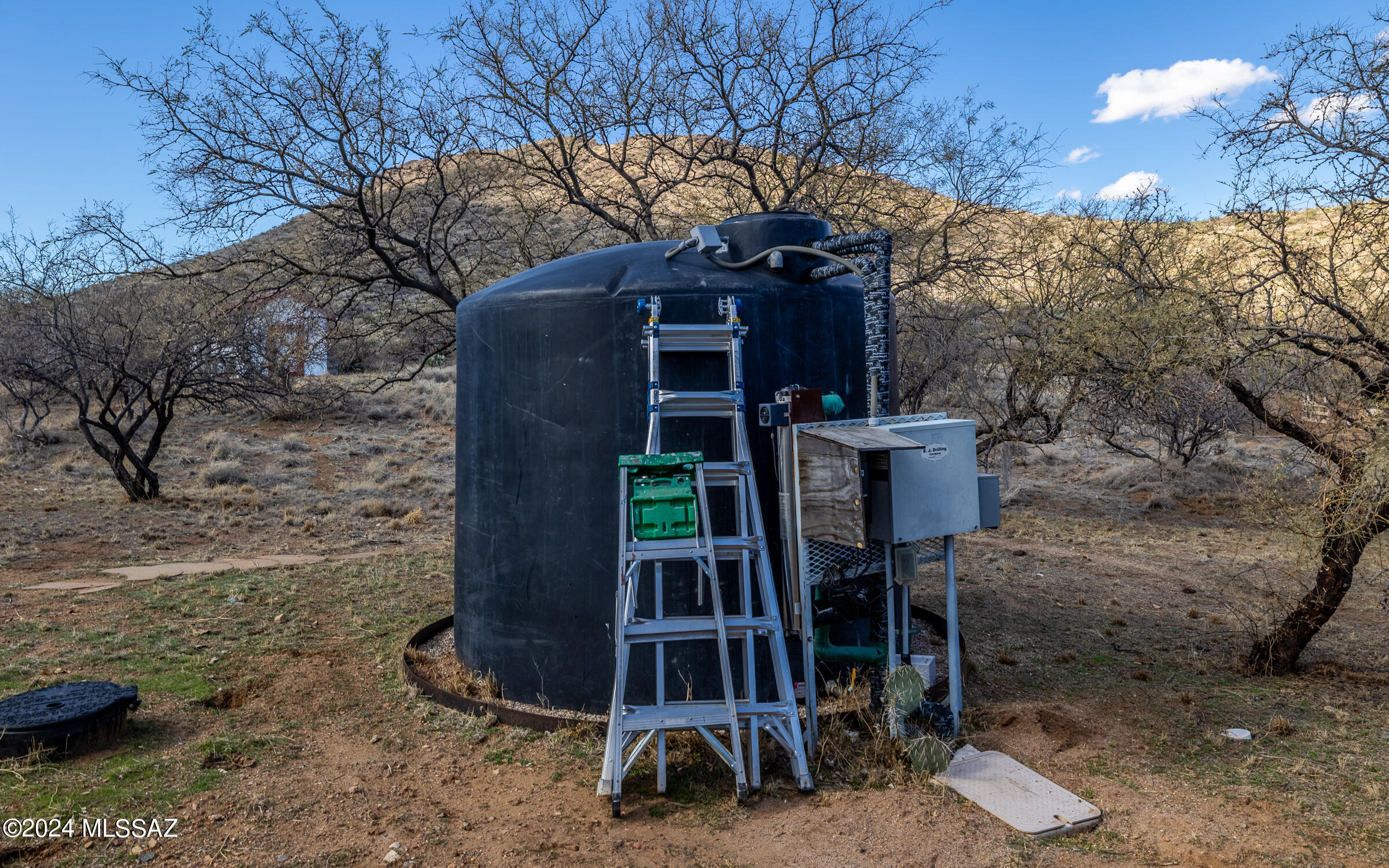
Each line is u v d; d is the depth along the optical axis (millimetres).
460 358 5852
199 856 3400
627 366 4926
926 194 10680
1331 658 6023
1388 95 4844
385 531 12547
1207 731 4648
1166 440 13969
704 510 4137
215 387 14844
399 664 5957
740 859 3420
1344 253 5270
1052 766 4195
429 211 10281
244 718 4961
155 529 11805
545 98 9695
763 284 5070
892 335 6117
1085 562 9719
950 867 3297
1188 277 5934
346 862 3393
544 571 5125
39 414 20234
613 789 3816
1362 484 4777
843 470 4086
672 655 4914
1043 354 8711
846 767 4172
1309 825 3570
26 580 8625
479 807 3898
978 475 4598
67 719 4250
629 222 11055
